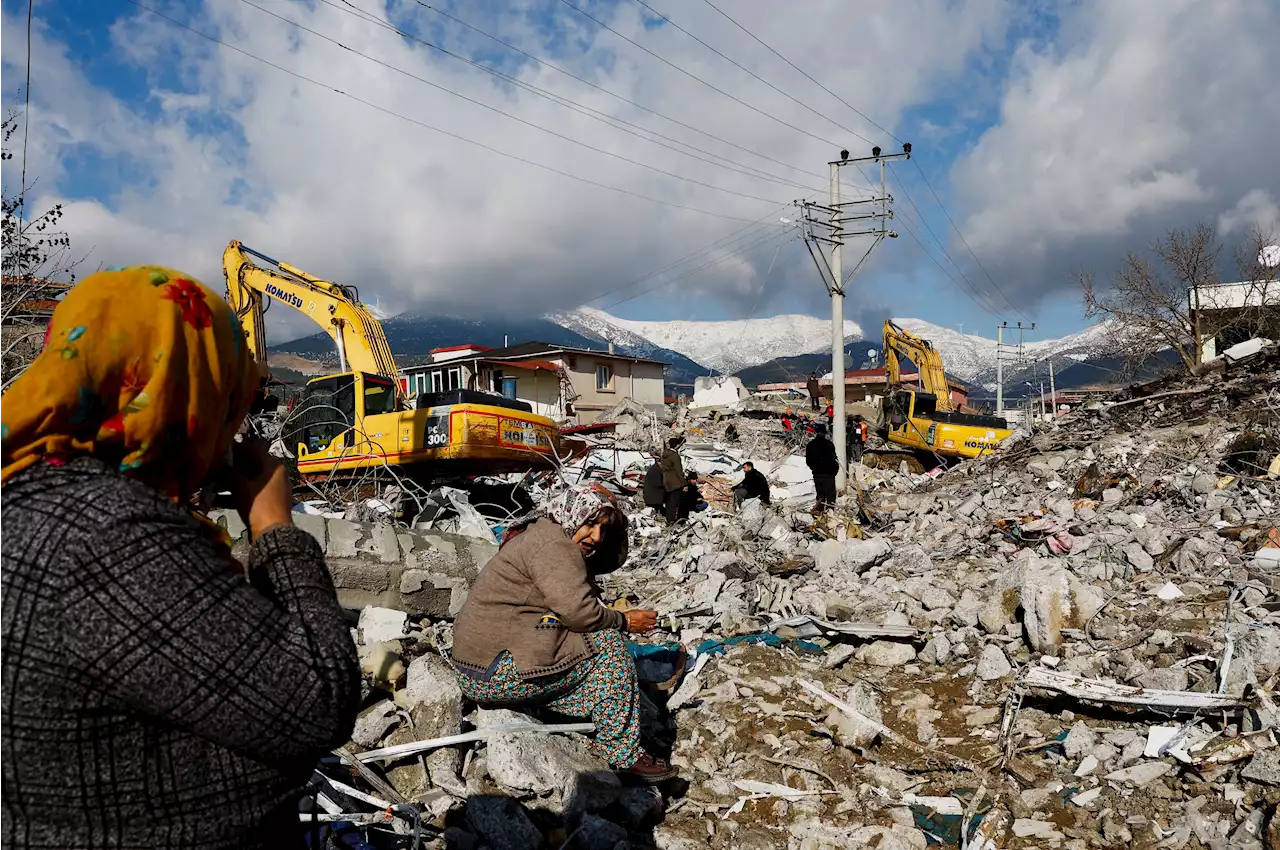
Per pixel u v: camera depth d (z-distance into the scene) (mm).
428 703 3920
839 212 21406
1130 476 11750
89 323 1164
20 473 1143
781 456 23734
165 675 1086
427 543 5617
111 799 1114
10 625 1062
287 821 1286
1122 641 5344
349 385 13406
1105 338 38156
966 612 6078
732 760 4215
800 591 7047
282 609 1240
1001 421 25547
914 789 3941
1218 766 3721
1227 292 33438
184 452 1243
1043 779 3939
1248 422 12828
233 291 16672
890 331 33844
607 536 3885
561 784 3592
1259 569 6766
